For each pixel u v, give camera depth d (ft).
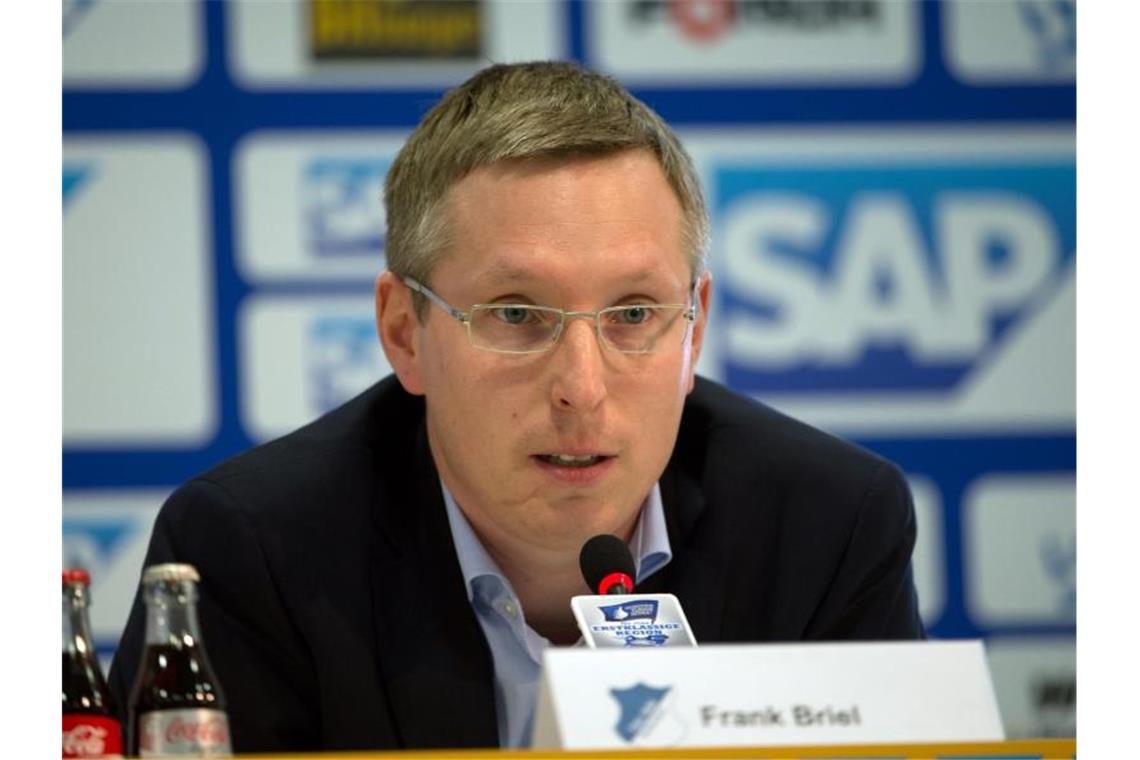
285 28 37.45
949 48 38.22
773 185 37.76
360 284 37.32
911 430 37.70
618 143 20.22
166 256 37.04
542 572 21.43
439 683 20.92
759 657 15.19
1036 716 37.76
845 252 37.78
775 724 14.96
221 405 36.94
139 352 36.86
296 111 37.37
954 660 15.47
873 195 37.91
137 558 36.60
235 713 20.75
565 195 20.03
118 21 37.14
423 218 20.94
